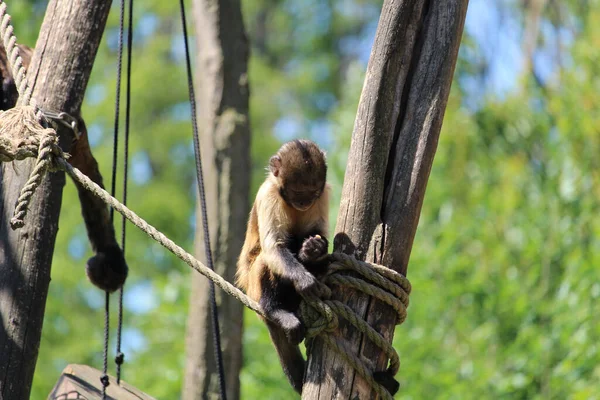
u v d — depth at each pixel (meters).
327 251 8.82
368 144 7.98
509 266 17.16
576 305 15.38
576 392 14.62
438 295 16.86
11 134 7.44
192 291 13.98
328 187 10.20
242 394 15.97
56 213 9.41
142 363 18.47
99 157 30.36
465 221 17.97
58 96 9.59
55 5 9.95
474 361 15.96
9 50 8.08
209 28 14.93
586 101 17.50
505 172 18.11
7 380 8.93
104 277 10.41
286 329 8.50
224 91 14.70
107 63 33.91
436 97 8.07
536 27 19.73
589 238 16.80
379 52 8.08
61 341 23.47
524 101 18.88
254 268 9.74
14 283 9.10
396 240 7.91
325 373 7.80
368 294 7.84
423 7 8.22
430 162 8.06
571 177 17.14
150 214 31.09
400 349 16.06
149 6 34.28
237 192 14.27
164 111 34.00
